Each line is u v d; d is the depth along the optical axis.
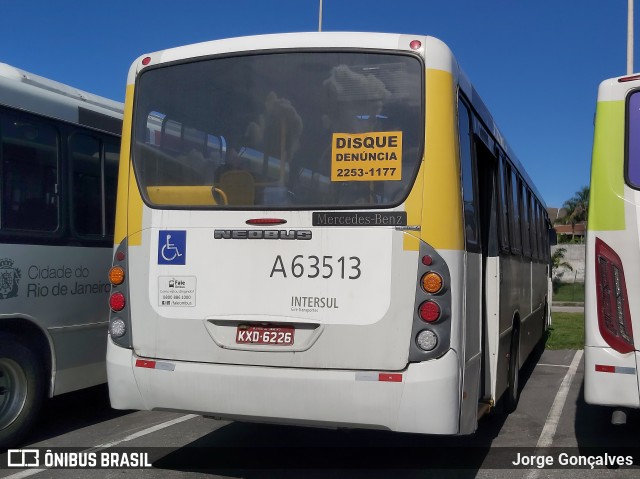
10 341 6.08
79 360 6.77
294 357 4.64
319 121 4.87
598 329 5.26
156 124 5.29
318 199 4.76
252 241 4.80
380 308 4.54
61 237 6.59
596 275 5.31
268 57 5.05
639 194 5.26
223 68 5.16
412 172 4.64
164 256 5.00
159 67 5.35
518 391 8.93
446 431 4.44
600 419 7.77
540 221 12.90
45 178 6.48
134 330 5.04
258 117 5.00
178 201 5.07
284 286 4.71
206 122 5.13
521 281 8.89
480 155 6.45
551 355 13.40
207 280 4.88
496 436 6.93
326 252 4.66
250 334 4.77
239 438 6.62
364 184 4.70
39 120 6.47
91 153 7.09
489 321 6.42
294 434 6.78
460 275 4.63
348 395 4.51
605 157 5.39
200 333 4.85
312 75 4.95
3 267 5.97
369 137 4.76
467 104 5.41
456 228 4.63
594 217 5.37
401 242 4.57
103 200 7.19
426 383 4.43
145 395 4.96
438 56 4.78
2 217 6.00
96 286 6.99
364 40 4.89
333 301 4.61
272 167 4.91
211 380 4.76
